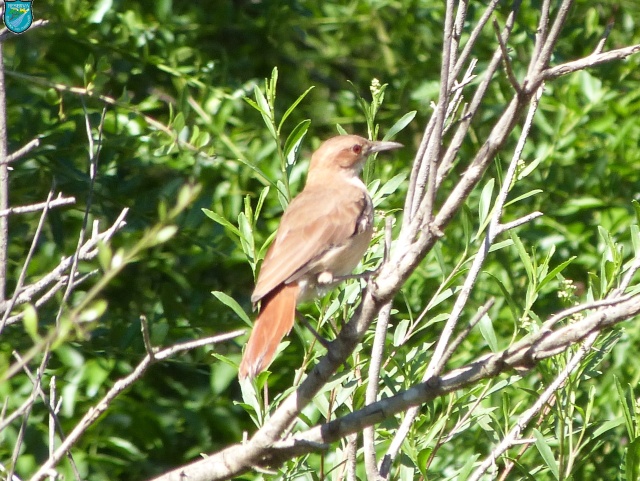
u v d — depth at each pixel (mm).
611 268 7984
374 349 7594
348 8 16250
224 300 8344
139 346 12047
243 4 16578
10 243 12438
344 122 15656
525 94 6555
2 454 11023
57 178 12359
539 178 13969
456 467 10375
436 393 6820
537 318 8031
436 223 6715
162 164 12992
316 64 17750
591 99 14055
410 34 16016
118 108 12734
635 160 13680
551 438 8445
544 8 6891
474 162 6695
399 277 6938
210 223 12805
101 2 13070
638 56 14602
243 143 14109
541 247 13195
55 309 11672
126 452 12102
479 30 7562
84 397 11773
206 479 7551
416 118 15531
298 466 8234
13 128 12438
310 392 7242
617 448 10891
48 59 13836
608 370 11680
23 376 11766
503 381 8273
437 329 12836
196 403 12672
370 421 7043
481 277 12883
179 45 14211
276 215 13797
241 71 15891
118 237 12586
